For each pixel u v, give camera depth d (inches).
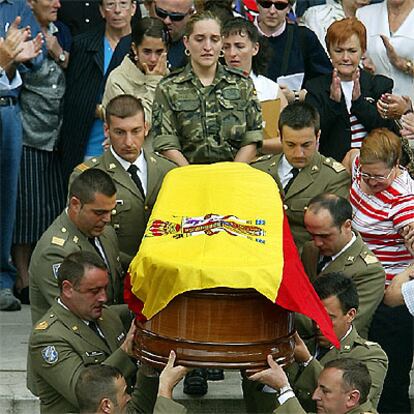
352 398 690.2
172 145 862.5
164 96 872.9
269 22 1039.6
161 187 778.8
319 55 1057.5
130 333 701.3
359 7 1104.2
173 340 658.8
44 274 787.4
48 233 794.8
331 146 966.4
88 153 1067.9
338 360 701.3
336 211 788.0
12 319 1020.5
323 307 691.4
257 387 754.2
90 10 1096.8
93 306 743.7
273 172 859.4
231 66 944.3
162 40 960.9
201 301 653.3
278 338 668.7
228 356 652.1
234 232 681.0
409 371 866.1
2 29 1043.3
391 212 857.5
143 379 740.7
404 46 1047.0
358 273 796.0
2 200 1037.2
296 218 855.1
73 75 1064.8
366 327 821.9
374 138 852.6
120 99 835.4
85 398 678.5
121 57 1032.8
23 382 903.1
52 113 1065.5
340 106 960.9
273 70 1044.5
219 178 753.6
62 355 738.8
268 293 639.1
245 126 872.3
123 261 836.0
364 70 1000.2
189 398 871.7
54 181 1077.1
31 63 1046.4
